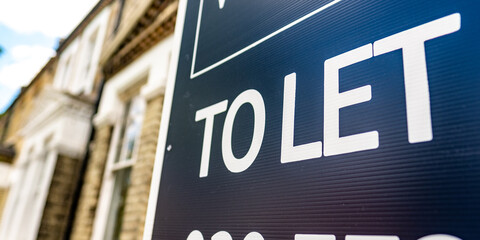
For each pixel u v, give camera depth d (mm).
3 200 7410
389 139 896
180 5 2055
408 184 827
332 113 1050
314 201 1003
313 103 1115
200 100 1595
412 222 795
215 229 1261
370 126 946
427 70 876
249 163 1242
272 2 1435
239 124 1350
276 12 1396
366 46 1031
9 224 5980
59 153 4480
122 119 4191
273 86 1276
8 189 7289
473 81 791
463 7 853
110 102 4359
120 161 3898
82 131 4707
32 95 9430
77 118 4711
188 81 1729
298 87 1185
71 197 4426
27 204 5188
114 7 5793
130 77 3955
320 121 1073
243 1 1595
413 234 786
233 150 1326
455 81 820
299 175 1070
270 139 1207
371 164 911
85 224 3834
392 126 900
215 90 1535
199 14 1866
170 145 1656
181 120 1659
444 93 831
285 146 1146
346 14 1124
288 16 1335
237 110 1384
